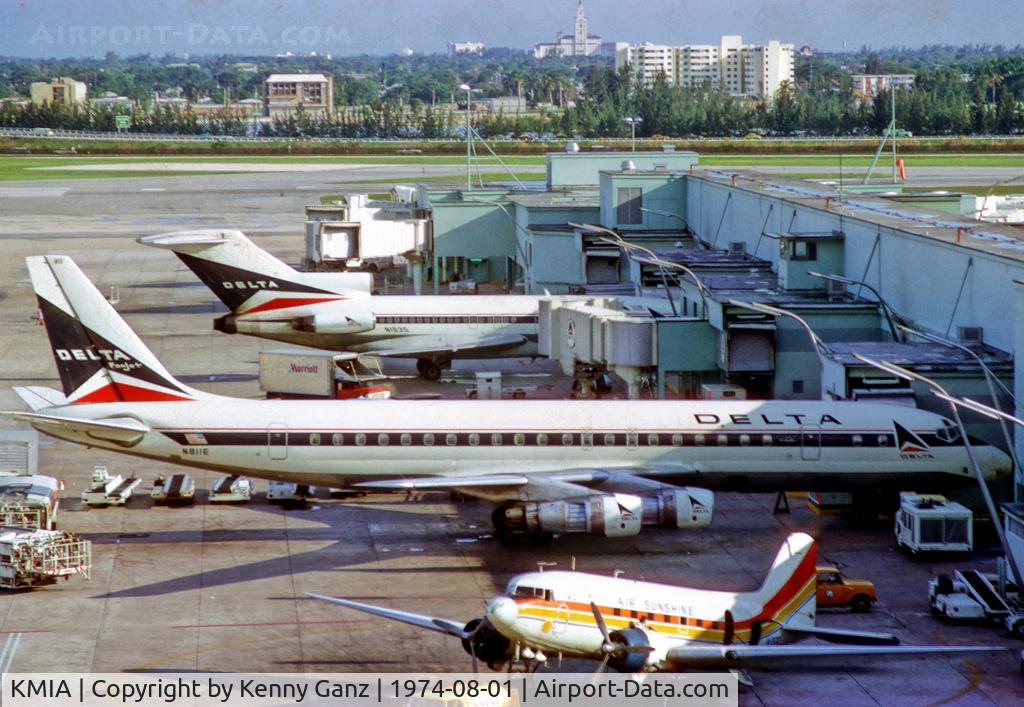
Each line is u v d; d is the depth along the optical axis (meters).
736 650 75.75
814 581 84.19
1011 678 84.50
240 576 103.44
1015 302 112.19
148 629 91.69
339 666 85.12
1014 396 113.88
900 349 126.56
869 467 114.31
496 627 76.19
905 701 80.81
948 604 93.50
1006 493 116.25
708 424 114.25
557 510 105.75
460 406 115.25
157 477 130.88
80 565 102.19
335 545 111.81
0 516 109.56
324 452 112.75
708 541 113.50
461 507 124.12
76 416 112.00
